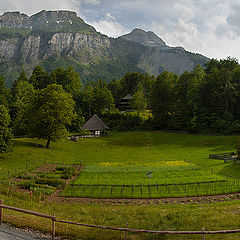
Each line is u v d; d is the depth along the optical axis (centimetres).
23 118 8225
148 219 2081
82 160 5634
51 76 11188
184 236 1689
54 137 6475
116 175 4084
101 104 12738
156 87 10950
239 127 8331
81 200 2911
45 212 2064
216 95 8975
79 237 1585
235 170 4388
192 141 8025
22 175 3691
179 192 3203
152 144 8038
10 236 1489
